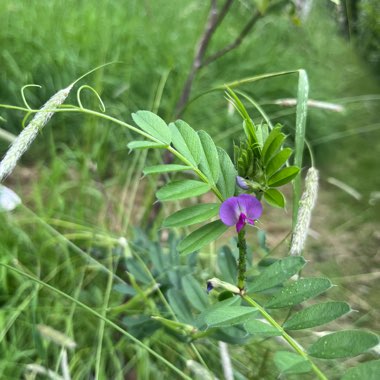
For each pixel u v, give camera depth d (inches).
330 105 9.2
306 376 9.7
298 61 23.0
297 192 6.8
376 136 21.7
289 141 19.2
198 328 7.5
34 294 9.6
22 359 9.5
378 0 24.4
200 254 11.9
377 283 13.9
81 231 11.8
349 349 4.5
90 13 21.0
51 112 5.7
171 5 24.2
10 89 17.0
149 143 5.7
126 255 9.9
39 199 12.3
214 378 8.3
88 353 9.8
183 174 11.3
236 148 5.7
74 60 17.8
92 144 14.5
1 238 11.3
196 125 18.0
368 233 16.3
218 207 5.7
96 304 10.6
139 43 19.9
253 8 11.3
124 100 17.0
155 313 8.8
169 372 9.6
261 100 20.1
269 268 5.5
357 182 18.9
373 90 24.4
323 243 15.6
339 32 25.8
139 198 14.5
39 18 20.2
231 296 5.8
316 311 5.0
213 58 10.2
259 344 10.2
